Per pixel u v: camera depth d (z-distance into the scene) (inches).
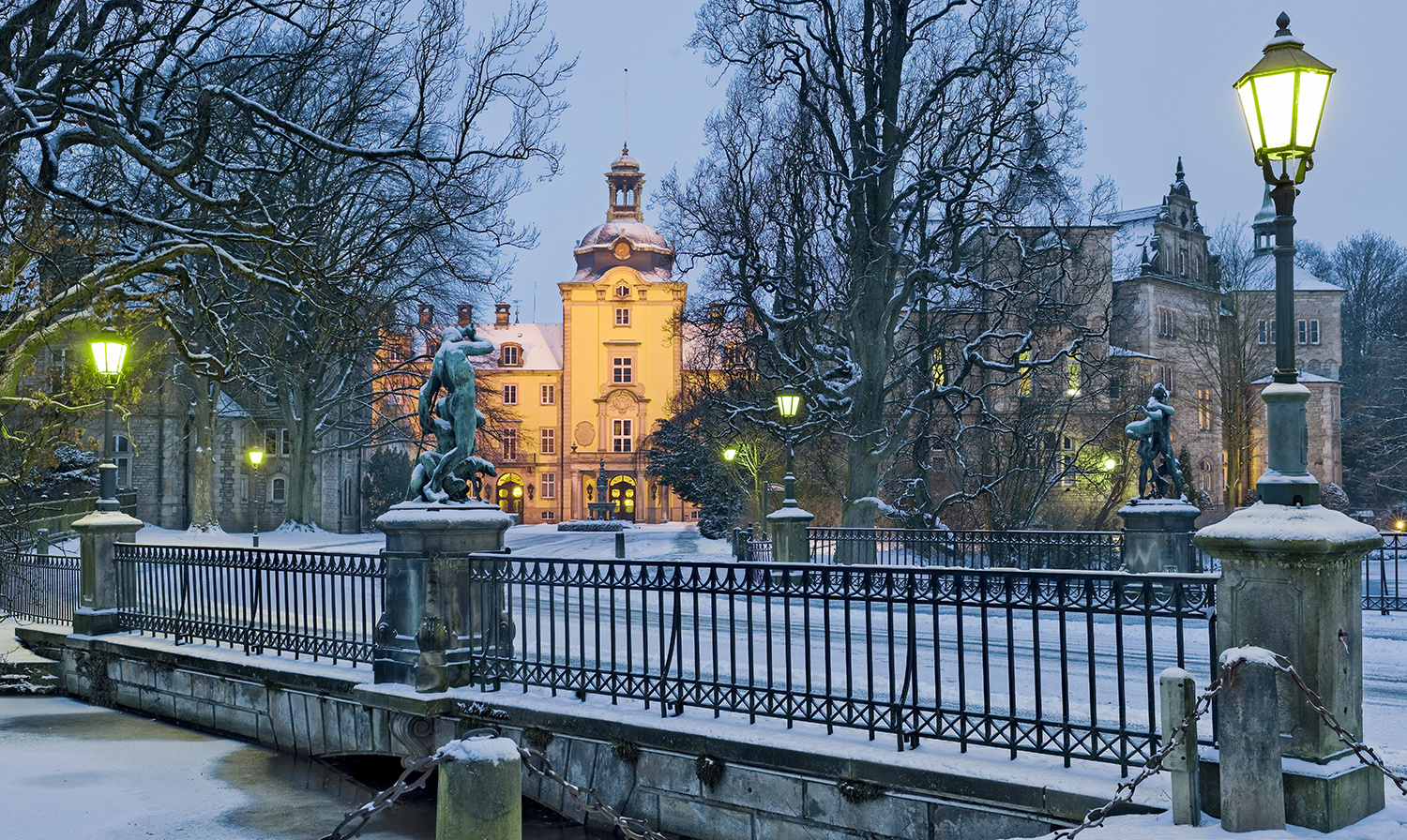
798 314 1032.8
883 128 1064.2
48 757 422.9
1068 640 540.1
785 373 1053.2
